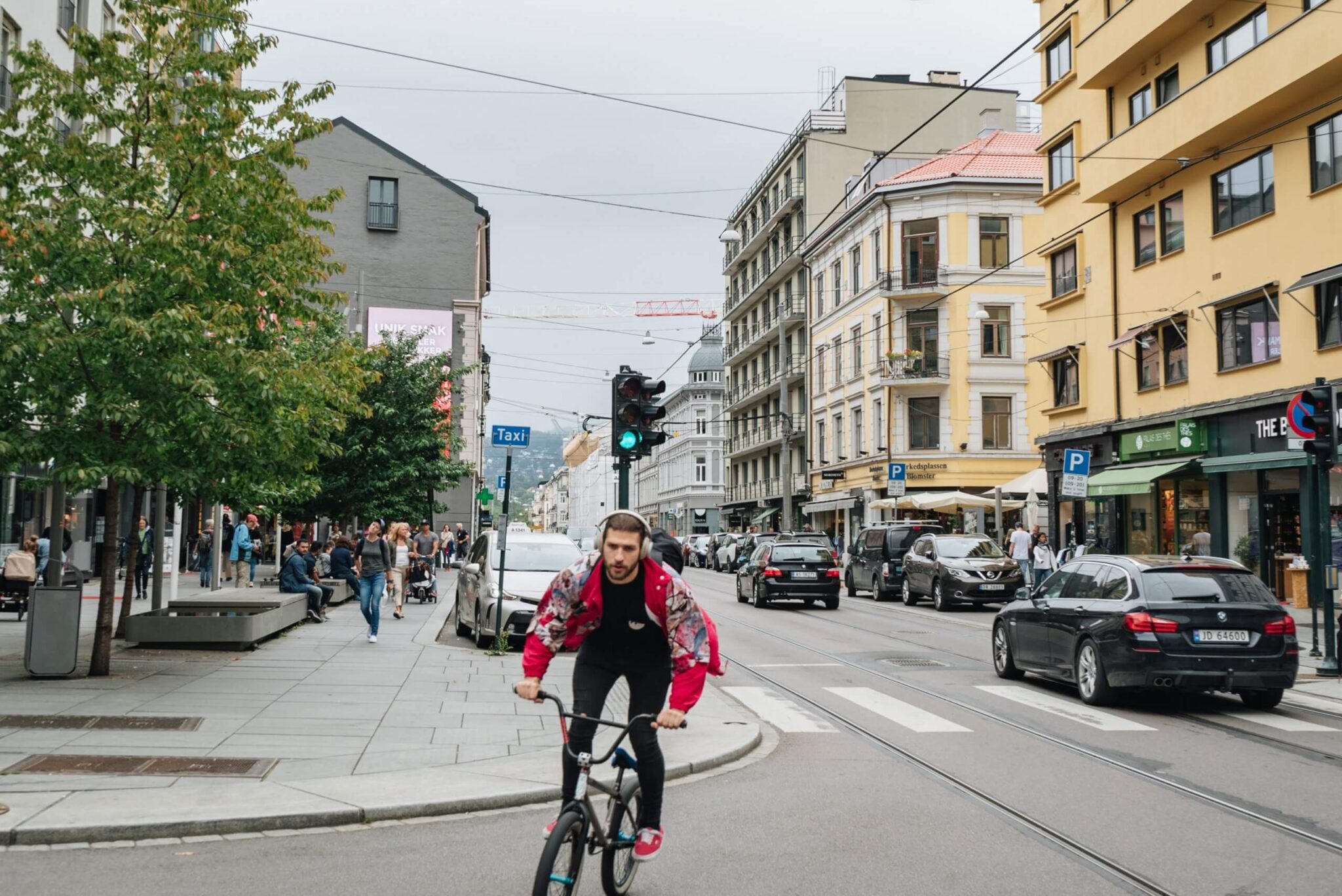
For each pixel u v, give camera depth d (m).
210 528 29.91
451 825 6.50
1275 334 21.72
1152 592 10.98
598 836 4.70
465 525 55.47
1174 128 23.20
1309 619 19.44
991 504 37.16
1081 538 29.16
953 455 43.66
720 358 92.88
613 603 4.72
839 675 14.00
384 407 27.22
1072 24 28.84
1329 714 10.84
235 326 12.05
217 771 7.49
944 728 10.02
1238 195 22.75
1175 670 10.60
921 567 26.16
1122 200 27.00
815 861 5.76
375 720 9.62
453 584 33.84
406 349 28.45
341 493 27.44
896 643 17.88
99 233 11.70
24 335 10.94
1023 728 10.04
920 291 44.00
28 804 6.47
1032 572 27.61
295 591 19.86
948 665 15.02
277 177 12.91
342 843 6.08
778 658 15.87
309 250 12.95
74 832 6.00
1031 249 43.91
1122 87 26.44
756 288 63.03
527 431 15.60
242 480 12.95
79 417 11.54
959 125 54.28
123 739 8.50
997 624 13.78
